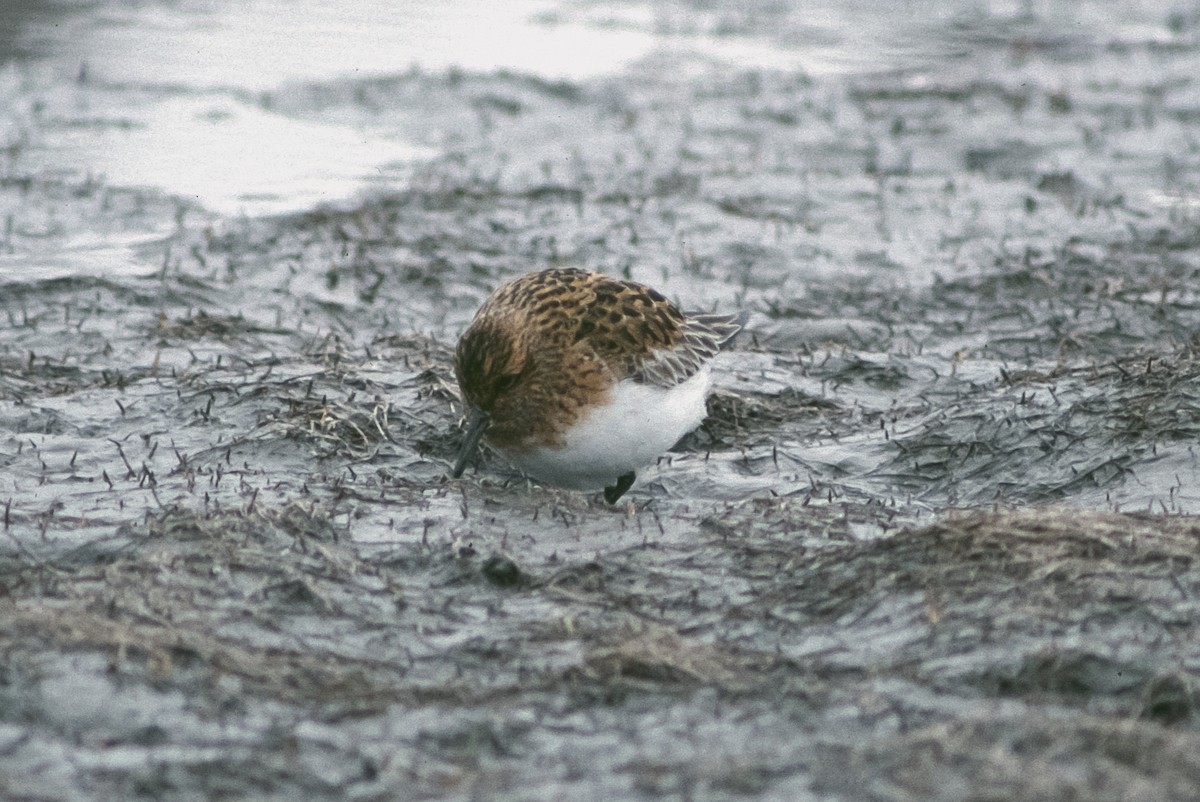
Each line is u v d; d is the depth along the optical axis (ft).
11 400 47.16
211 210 70.03
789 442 46.01
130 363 52.26
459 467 39.50
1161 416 43.21
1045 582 31.45
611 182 76.69
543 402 39.24
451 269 63.98
